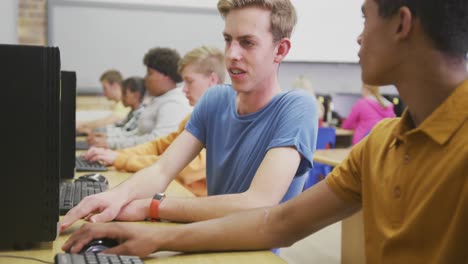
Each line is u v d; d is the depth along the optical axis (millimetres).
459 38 745
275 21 1365
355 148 1040
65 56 4125
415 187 801
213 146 1550
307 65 5543
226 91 1579
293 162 1279
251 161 1417
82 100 4094
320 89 5637
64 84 1771
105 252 965
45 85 978
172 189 1650
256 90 1419
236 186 1448
